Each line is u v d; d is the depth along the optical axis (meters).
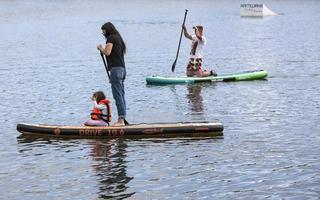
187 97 24.84
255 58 40.22
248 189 12.94
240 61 38.84
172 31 68.88
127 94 25.97
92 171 14.42
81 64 38.09
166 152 15.92
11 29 74.94
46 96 25.75
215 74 29.33
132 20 91.75
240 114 21.02
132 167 14.67
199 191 12.90
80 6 145.25
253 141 16.95
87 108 22.75
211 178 13.74
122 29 73.25
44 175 14.21
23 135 18.11
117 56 17.92
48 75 32.84
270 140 17.03
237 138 17.33
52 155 15.86
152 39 58.47
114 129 17.50
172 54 44.12
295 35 60.94
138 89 27.31
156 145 16.64
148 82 28.81
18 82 30.19
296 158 15.15
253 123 19.41
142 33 66.44
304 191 12.70
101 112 18.03
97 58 41.44
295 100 23.62
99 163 15.05
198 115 20.95
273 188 12.96
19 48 49.66
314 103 22.86
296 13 111.12
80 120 20.55
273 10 123.88
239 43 52.50
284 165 14.57
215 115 20.92
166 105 23.14
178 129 17.64
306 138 17.19
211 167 14.56
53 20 93.25
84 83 29.67
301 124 19.09
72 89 27.69
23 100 24.81
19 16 104.44
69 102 24.14
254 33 64.94
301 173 13.91
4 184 13.63
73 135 17.64
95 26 78.94
